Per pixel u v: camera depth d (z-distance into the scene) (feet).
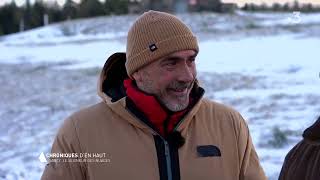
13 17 281.13
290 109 42.57
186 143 9.80
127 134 9.79
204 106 10.23
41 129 41.91
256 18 203.21
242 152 10.13
